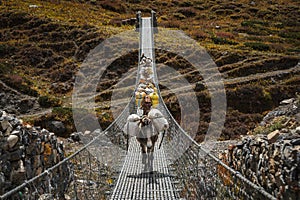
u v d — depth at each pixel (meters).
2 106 30.44
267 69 39.47
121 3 76.69
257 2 82.44
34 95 32.97
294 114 12.91
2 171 6.67
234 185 6.99
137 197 9.96
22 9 59.00
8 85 33.84
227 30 60.50
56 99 31.86
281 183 5.91
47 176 6.82
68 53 46.41
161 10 76.94
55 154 9.68
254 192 6.95
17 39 50.59
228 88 33.84
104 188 10.90
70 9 66.38
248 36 56.84
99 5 74.31
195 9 77.88
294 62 40.69
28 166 7.62
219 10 76.00
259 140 7.25
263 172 6.69
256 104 31.33
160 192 10.38
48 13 59.59
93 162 13.20
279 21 69.94
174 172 12.52
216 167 8.77
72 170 9.94
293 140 6.08
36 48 46.72
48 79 40.00
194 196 9.82
